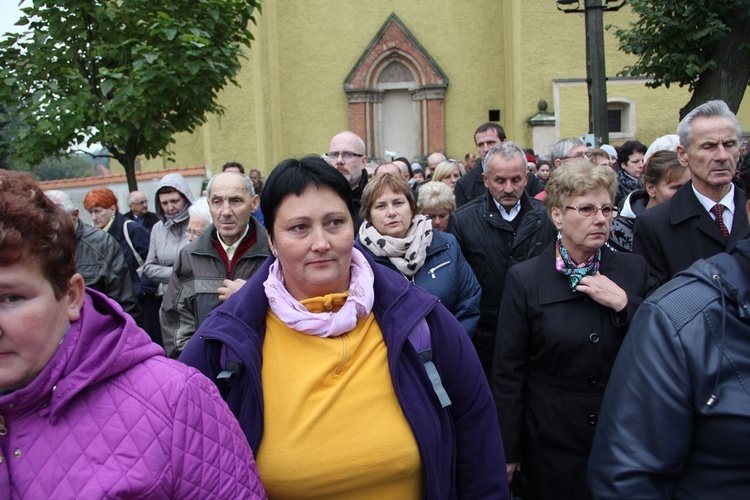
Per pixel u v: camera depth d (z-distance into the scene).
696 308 1.61
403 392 1.74
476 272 3.94
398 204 3.42
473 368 1.93
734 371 1.56
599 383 2.60
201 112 6.88
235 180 3.64
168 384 1.39
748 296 1.56
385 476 1.70
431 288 3.35
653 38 7.62
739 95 7.48
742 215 3.03
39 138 6.07
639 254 3.12
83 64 6.28
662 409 1.61
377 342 1.80
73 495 1.25
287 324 1.75
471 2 18.33
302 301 1.80
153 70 5.88
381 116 18.92
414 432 1.71
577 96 16.73
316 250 1.76
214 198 3.62
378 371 1.76
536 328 2.68
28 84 6.15
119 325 1.43
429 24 18.47
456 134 18.59
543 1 16.66
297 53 18.67
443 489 1.78
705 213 3.08
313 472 1.65
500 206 4.04
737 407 1.53
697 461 1.62
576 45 16.70
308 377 1.70
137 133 6.52
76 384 1.30
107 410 1.33
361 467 1.67
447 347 1.89
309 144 18.80
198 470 1.38
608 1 6.90
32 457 1.29
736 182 3.47
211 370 1.76
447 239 3.54
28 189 1.31
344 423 1.69
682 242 3.11
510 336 2.75
